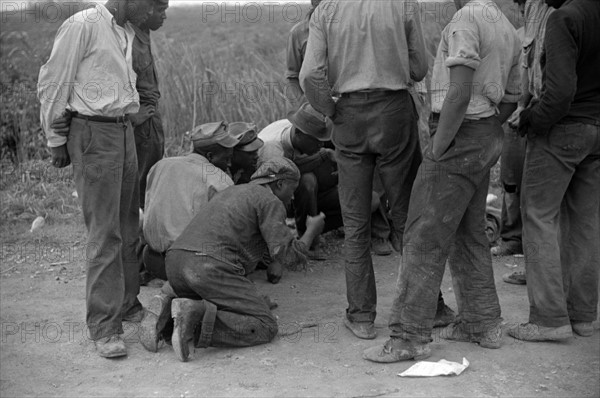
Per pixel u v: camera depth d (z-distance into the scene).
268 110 9.54
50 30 11.16
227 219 4.94
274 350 4.89
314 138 6.19
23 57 10.53
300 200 6.50
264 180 5.29
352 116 4.81
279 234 4.90
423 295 4.62
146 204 5.73
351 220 5.03
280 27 14.36
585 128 4.72
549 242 4.86
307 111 6.05
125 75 4.88
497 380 4.43
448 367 4.51
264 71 10.55
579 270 5.00
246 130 5.96
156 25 6.09
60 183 8.75
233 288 4.87
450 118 4.36
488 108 4.52
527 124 4.86
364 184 4.98
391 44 4.66
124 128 4.93
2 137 9.63
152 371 4.61
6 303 5.79
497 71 4.48
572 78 4.50
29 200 8.23
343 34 4.70
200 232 4.93
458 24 4.38
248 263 5.06
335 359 4.75
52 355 4.85
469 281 4.87
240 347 4.92
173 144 9.41
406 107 4.83
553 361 4.67
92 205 4.81
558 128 4.74
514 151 6.31
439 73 4.57
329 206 6.82
